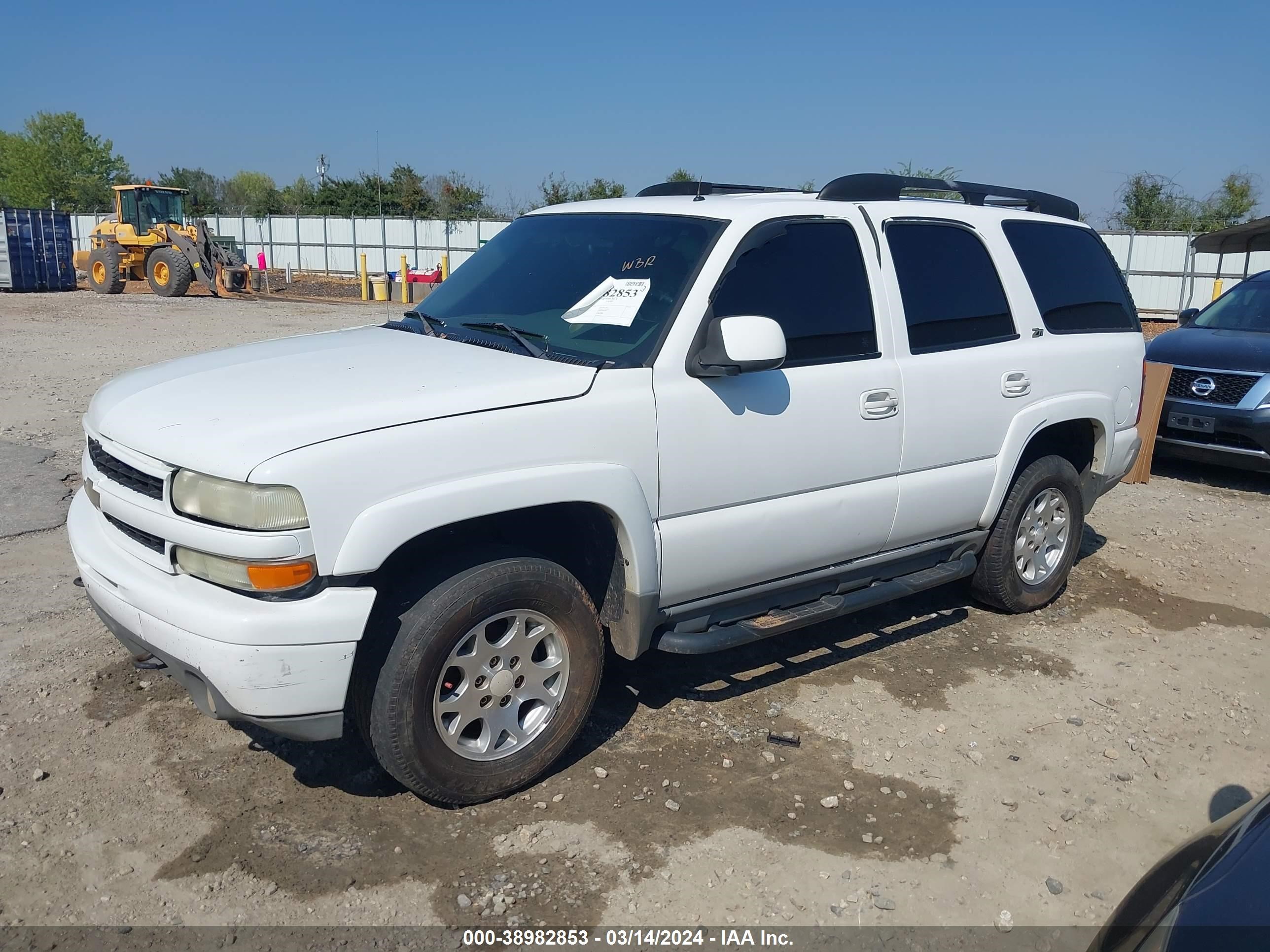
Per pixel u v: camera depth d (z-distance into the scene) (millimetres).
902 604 5691
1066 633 5363
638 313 3809
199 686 3113
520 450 3293
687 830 3424
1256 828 2266
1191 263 29234
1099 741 4191
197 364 3854
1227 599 5992
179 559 3148
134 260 29141
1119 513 7863
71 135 75938
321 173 51969
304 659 2988
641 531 3605
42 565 5551
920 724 4262
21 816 3322
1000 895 3195
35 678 4254
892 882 3227
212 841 3250
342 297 31969
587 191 42469
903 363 4426
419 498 3086
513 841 3324
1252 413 8328
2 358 13625
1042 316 5215
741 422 3832
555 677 3609
